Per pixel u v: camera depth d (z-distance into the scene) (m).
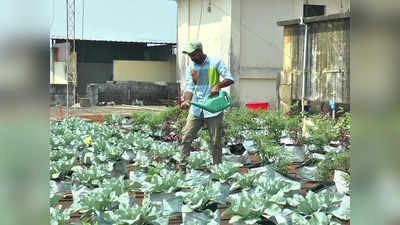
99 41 31.09
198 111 6.68
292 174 7.45
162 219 4.01
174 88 27.73
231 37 22.33
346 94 14.61
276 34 23.06
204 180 6.17
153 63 31.02
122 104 27.92
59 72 29.92
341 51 14.84
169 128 10.18
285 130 10.05
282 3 23.02
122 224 3.73
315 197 4.21
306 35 15.91
